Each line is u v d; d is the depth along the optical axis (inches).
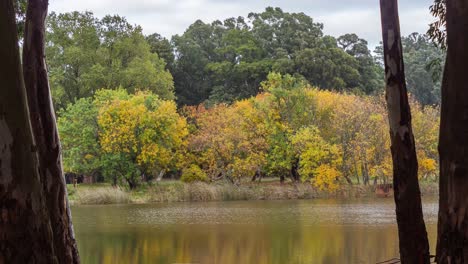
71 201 1457.9
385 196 1520.7
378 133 1517.0
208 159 1662.2
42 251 180.4
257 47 2630.4
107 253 745.6
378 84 2586.1
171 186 1610.5
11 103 179.5
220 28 3004.4
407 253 335.6
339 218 1069.1
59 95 1945.1
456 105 197.3
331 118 1610.5
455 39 197.9
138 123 1603.1
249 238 851.4
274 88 1670.8
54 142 371.6
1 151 176.7
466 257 193.3
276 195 1558.8
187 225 1011.9
